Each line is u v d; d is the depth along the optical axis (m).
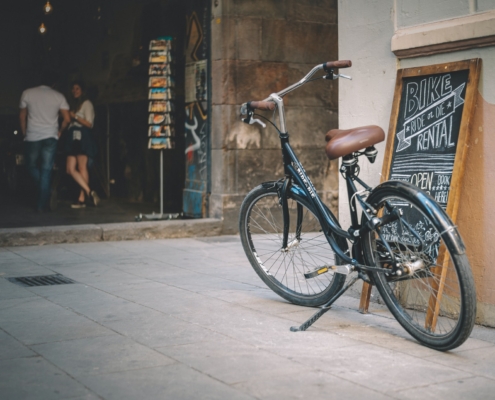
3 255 6.92
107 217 9.78
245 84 8.56
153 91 9.30
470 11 4.31
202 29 8.77
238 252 7.17
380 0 4.88
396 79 4.74
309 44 8.89
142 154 11.89
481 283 4.27
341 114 5.22
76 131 11.02
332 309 4.69
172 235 8.22
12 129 15.49
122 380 3.22
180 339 3.89
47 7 13.09
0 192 13.37
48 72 10.28
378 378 3.26
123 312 4.53
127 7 11.96
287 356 3.59
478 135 4.25
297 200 4.72
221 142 8.51
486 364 3.49
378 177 4.92
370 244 4.12
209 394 3.04
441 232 3.60
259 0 8.56
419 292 4.39
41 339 3.89
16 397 3.00
